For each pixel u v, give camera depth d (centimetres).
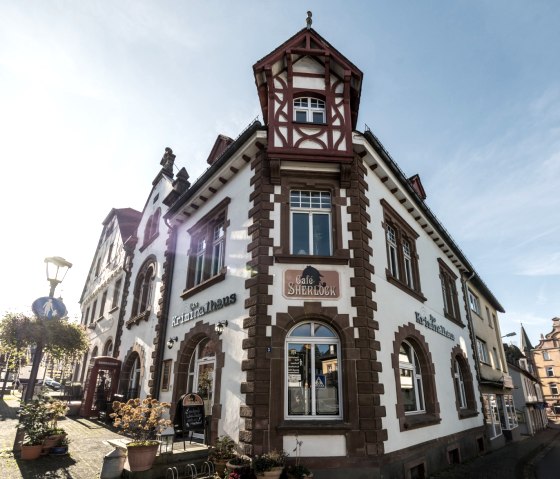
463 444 1293
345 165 966
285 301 857
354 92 1083
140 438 767
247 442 768
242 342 868
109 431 1218
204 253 1209
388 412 855
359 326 848
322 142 983
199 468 791
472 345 1739
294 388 820
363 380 810
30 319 1009
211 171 1175
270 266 888
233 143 1062
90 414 1518
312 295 865
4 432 1091
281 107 1012
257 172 1009
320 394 820
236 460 743
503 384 2106
